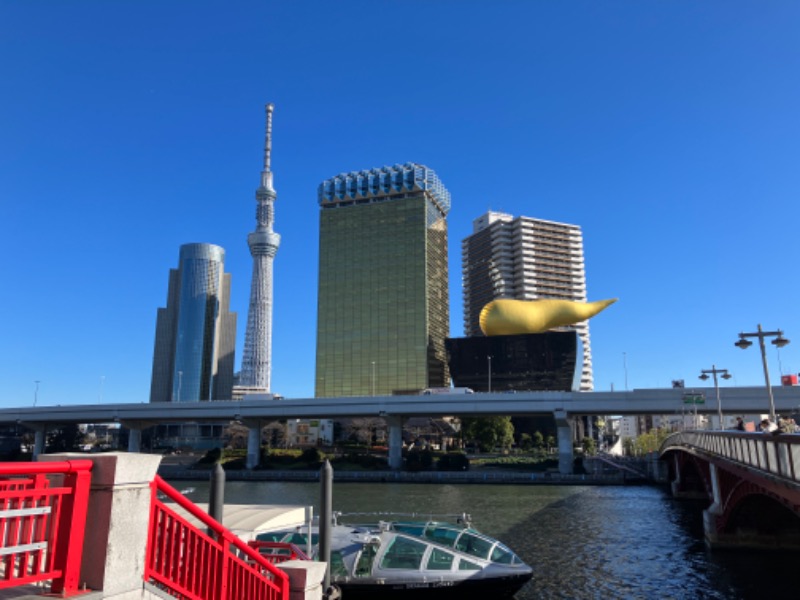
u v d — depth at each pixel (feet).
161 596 25.49
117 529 22.95
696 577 99.19
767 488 78.33
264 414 432.66
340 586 71.20
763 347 117.60
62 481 23.77
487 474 356.18
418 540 76.02
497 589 74.74
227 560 31.89
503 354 570.87
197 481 374.22
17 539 20.61
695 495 228.63
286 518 74.84
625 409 365.40
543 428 583.58
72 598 21.20
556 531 148.66
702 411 357.20
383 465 421.18
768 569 104.32
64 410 476.54
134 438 481.46
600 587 93.50
